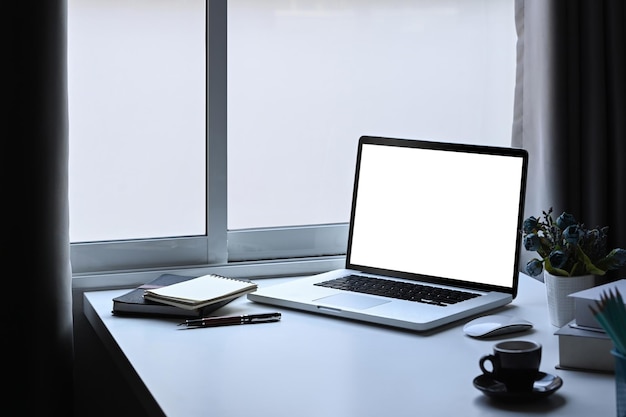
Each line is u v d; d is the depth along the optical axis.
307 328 1.48
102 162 1.84
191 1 1.85
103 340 1.55
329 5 1.96
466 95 2.08
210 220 1.90
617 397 1.00
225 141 1.89
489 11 2.06
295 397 1.15
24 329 1.57
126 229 1.88
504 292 1.66
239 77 1.92
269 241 1.97
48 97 1.56
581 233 1.45
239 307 1.63
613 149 1.96
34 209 1.56
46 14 1.55
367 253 1.84
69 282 1.61
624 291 1.30
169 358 1.32
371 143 1.86
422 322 1.45
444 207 1.75
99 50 1.81
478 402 1.12
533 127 2.00
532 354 1.11
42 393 1.58
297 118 1.97
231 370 1.26
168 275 1.80
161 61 1.85
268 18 1.92
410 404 1.12
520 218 1.66
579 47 1.95
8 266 1.56
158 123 1.87
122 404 1.87
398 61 2.02
